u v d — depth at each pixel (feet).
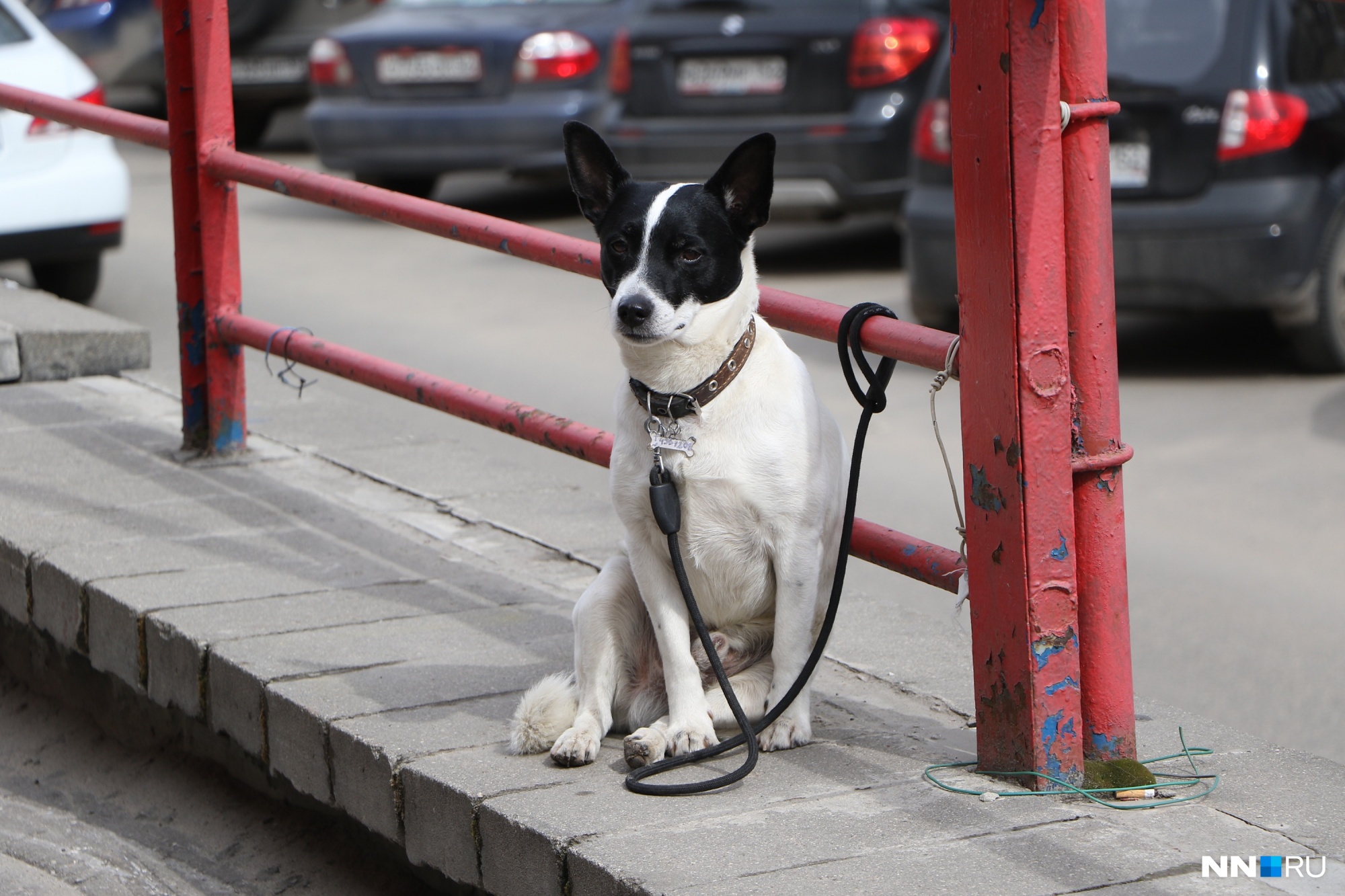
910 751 16.61
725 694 16.03
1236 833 14.35
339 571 22.34
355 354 24.13
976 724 16.47
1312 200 36.29
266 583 21.65
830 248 55.72
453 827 15.51
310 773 17.61
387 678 18.42
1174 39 37.01
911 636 20.51
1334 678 22.00
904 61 49.37
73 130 40.93
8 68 40.19
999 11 14.14
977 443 15.15
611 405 36.37
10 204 39.83
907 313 44.42
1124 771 15.42
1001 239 14.52
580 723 16.47
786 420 16.22
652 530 16.55
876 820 14.56
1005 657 15.25
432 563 22.91
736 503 16.24
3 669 24.68
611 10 58.34
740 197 16.28
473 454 28.81
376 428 30.40
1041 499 14.82
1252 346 41.47
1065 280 14.82
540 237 20.77
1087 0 14.51
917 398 37.45
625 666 17.26
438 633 19.97
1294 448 32.63
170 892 18.53
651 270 15.94
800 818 14.64
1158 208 36.70
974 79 14.51
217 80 26.43
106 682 22.59
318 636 19.71
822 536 16.71
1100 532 15.30
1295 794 15.39
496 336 43.37
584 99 56.95
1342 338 37.42
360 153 58.80
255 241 57.82
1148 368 39.70
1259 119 35.94
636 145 51.11
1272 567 26.25
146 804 20.77
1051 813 14.67
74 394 32.24
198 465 27.43
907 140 49.62
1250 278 36.32
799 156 49.70
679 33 50.42
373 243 57.47
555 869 14.17
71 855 19.40
